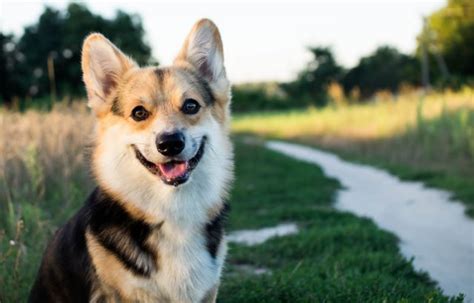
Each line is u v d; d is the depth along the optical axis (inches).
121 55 30.6
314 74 409.4
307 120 208.1
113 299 26.3
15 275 33.6
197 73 31.1
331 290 34.6
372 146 129.8
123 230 26.5
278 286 35.4
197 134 28.2
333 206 71.2
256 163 120.8
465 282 39.3
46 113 69.9
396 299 32.9
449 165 91.0
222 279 38.6
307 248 46.8
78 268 27.1
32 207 43.3
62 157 57.6
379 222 59.9
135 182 27.2
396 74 372.2
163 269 26.6
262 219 61.5
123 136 28.0
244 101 388.8
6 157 51.1
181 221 27.2
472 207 58.7
